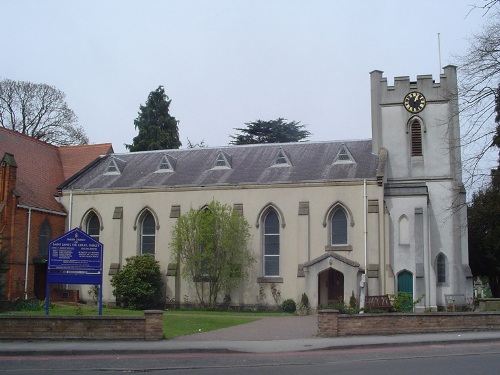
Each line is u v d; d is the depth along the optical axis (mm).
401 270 40469
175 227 42906
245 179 44000
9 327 21484
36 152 48281
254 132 72875
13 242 39844
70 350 19031
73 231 24656
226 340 22578
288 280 41750
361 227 40812
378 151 43938
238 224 42125
